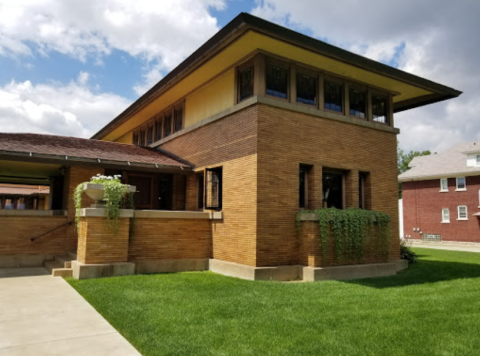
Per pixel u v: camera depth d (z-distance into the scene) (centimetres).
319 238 1043
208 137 1295
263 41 1012
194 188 1373
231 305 688
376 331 543
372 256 1148
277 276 1016
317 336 516
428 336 523
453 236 3422
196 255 1191
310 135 1153
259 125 1051
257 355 443
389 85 1339
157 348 463
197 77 1295
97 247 1002
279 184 1069
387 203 1323
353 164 1244
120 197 1045
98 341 495
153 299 723
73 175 1305
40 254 1259
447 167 3569
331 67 1187
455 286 937
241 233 1071
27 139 1328
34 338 505
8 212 1221
